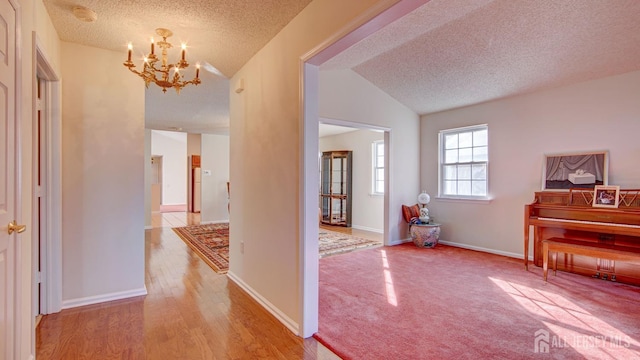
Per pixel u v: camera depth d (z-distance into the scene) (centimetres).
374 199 679
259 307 275
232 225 357
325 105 452
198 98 477
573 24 290
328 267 399
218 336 224
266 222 276
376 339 220
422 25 295
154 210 1045
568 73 375
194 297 298
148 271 382
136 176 302
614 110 364
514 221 453
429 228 509
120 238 294
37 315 255
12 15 149
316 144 229
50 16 227
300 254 225
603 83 373
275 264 261
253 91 304
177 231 668
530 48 337
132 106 300
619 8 264
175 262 424
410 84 473
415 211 554
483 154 497
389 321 247
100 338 220
